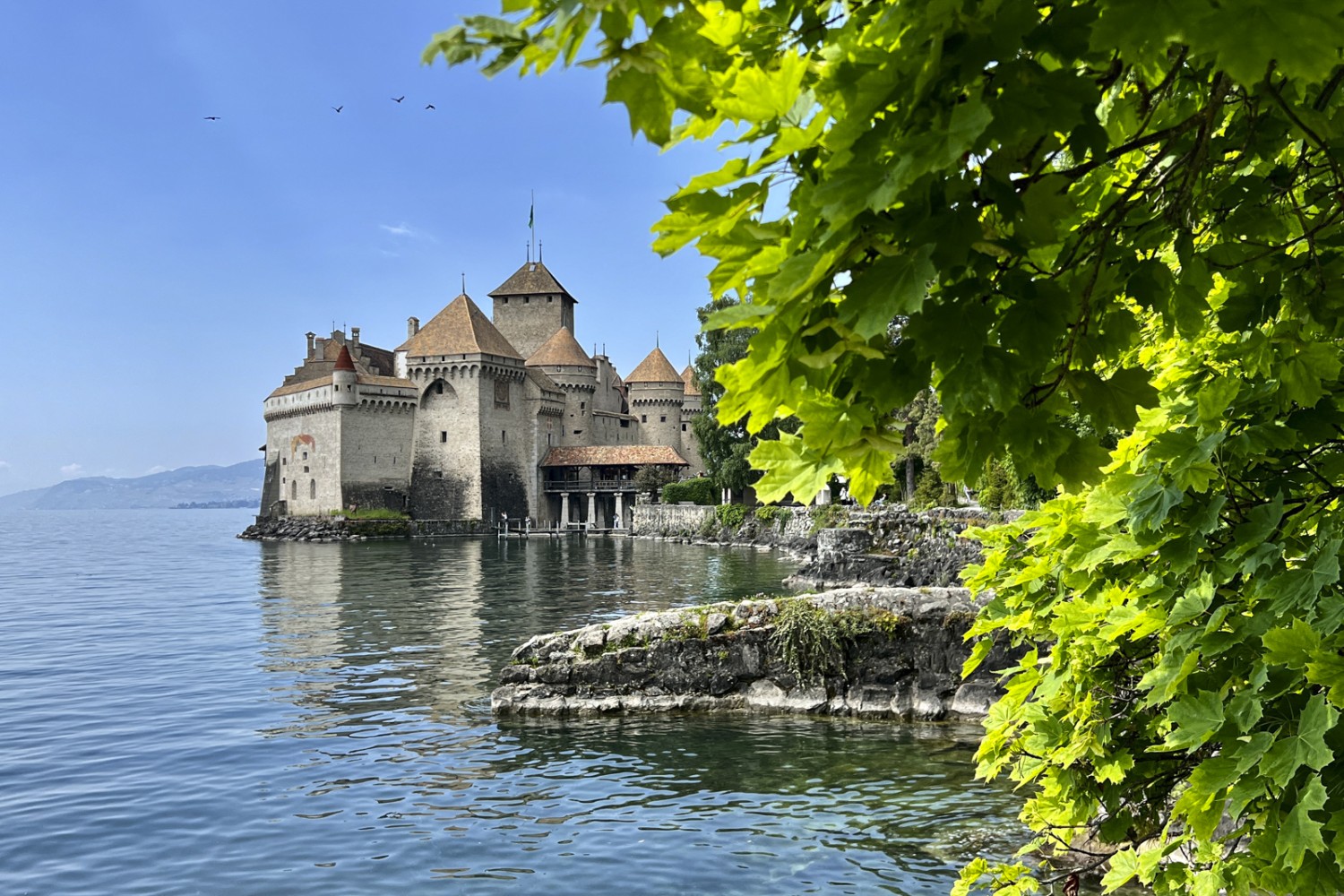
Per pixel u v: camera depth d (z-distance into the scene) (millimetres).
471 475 87938
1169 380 3881
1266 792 2531
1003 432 1951
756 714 16531
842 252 1491
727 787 12711
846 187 1378
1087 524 3701
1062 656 4031
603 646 17594
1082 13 1408
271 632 30031
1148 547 3197
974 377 1689
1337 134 1985
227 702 19531
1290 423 2924
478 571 52406
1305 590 2596
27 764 15141
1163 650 3494
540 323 106125
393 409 88312
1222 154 2264
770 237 1587
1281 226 2436
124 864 10852
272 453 96000
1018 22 1368
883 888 9258
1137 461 3584
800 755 14016
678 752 14477
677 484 86500
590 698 17203
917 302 1398
